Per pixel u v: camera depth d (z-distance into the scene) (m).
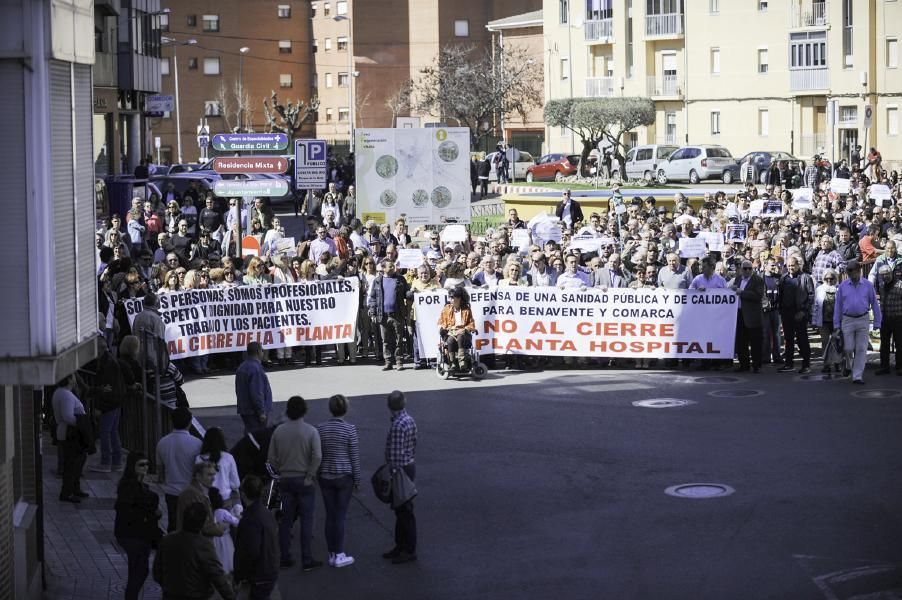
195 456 13.38
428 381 24.47
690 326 25.27
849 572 12.75
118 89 59.31
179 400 18.72
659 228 32.50
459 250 30.16
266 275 26.89
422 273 26.02
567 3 85.25
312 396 23.06
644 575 12.93
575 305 25.78
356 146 35.75
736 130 75.88
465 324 24.61
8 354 9.83
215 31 106.62
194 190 44.25
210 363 26.45
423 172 36.00
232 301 25.77
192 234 36.62
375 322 25.97
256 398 16.56
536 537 14.50
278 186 27.39
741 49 75.12
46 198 9.81
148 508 12.32
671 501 15.70
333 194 39.09
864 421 19.72
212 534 11.56
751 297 24.41
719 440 18.78
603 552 13.80
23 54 9.74
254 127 107.69
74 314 10.45
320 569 13.77
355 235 31.94
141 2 61.97
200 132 89.88
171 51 105.31
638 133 80.56
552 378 24.66
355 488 13.95
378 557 14.14
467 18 104.00
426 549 14.27
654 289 25.41
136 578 12.32
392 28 105.12
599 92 82.44
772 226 32.31
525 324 26.02
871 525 14.38
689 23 77.38
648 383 23.81
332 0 106.56
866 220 34.38
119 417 19.22
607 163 63.66
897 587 12.25
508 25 93.94
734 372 24.83
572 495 16.17
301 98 109.75
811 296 24.42
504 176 69.62
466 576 13.24
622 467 17.45
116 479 18.08
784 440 18.62
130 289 24.33
